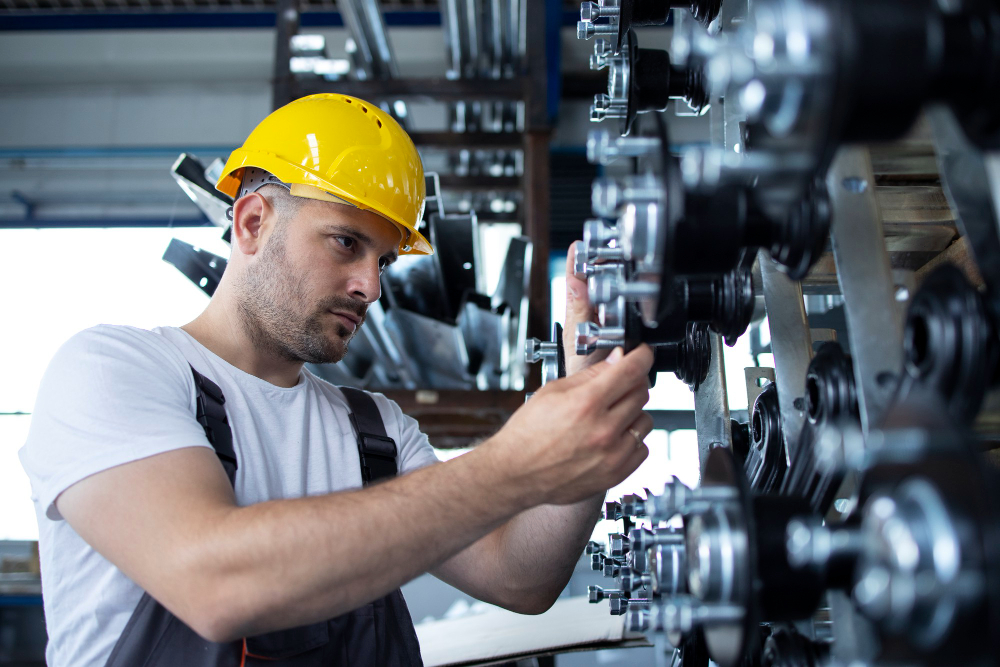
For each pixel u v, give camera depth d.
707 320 0.78
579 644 1.55
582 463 0.74
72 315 6.11
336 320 1.19
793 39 0.36
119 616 0.95
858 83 0.38
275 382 1.23
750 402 1.01
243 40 5.84
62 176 6.14
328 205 1.17
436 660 1.64
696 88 0.94
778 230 0.58
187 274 2.28
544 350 0.94
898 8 0.38
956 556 0.34
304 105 1.27
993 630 0.33
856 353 0.58
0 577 4.37
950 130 0.50
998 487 0.33
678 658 0.92
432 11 5.53
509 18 3.35
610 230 0.73
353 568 0.73
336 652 1.05
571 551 1.16
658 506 0.58
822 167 0.46
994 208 0.46
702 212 0.57
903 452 0.39
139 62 5.89
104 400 0.88
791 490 0.64
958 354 0.46
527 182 2.92
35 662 4.54
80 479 0.83
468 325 2.58
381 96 3.00
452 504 0.74
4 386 6.05
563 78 5.68
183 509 0.78
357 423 1.29
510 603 1.22
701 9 0.94
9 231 6.18
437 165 5.21
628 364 0.73
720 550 0.53
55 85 5.98
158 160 6.01
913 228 0.86
